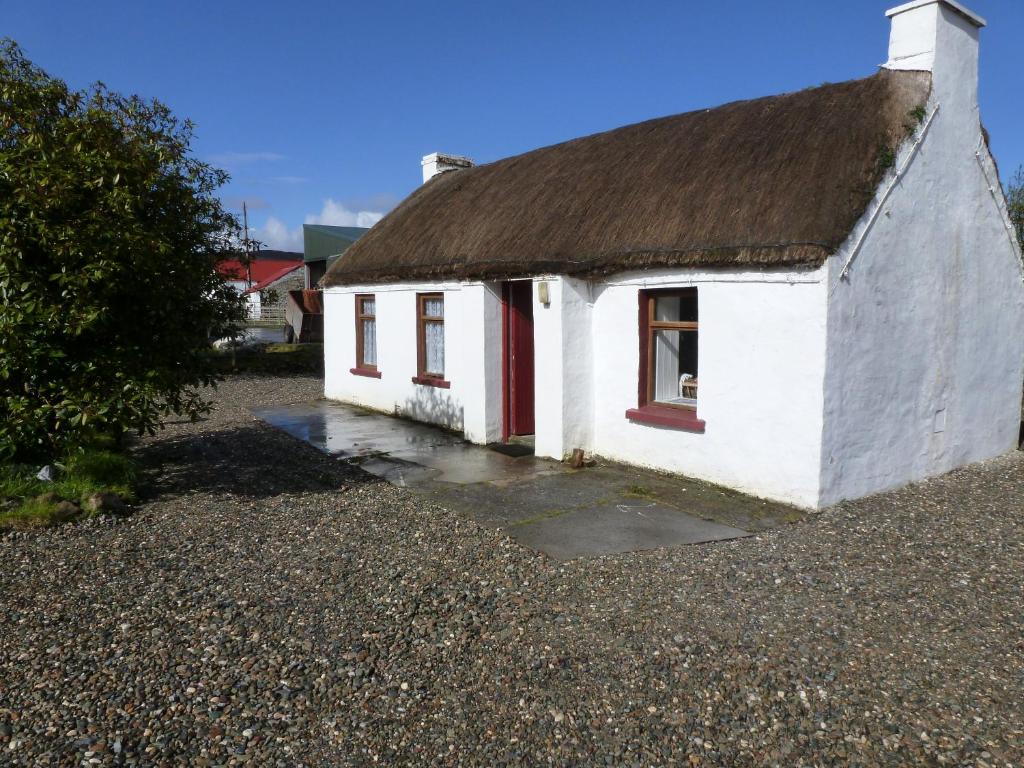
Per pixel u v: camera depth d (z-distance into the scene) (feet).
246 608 15.15
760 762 10.55
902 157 23.79
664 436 26.96
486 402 32.53
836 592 16.46
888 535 20.36
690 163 28.58
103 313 20.44
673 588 16.56
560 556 18.52
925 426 26.43
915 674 12.95
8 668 12.62
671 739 11.04
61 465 22.72
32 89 21.52
